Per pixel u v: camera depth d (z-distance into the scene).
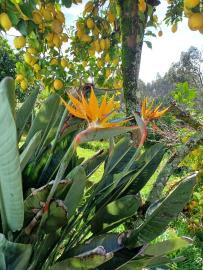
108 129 0.79
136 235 0.98
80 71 2.11
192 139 1.38
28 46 1.79
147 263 0.94
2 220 0.93
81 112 0.80
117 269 0.96
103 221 1.08
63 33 1.86
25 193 1.07
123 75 1.60
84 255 0.85
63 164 0.85
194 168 2.07
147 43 2.09
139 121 0.86
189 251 2.18
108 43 2.05
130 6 1.56
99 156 1.23
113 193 1.14
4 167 0.81
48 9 1.65
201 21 1.06
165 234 2.37
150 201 1.28
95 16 1.99
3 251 0.88
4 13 1.26
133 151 1.20
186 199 0.95
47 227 0.93
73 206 0.98
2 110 0.74
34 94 1.08
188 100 2.16
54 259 1.06
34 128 1.09
